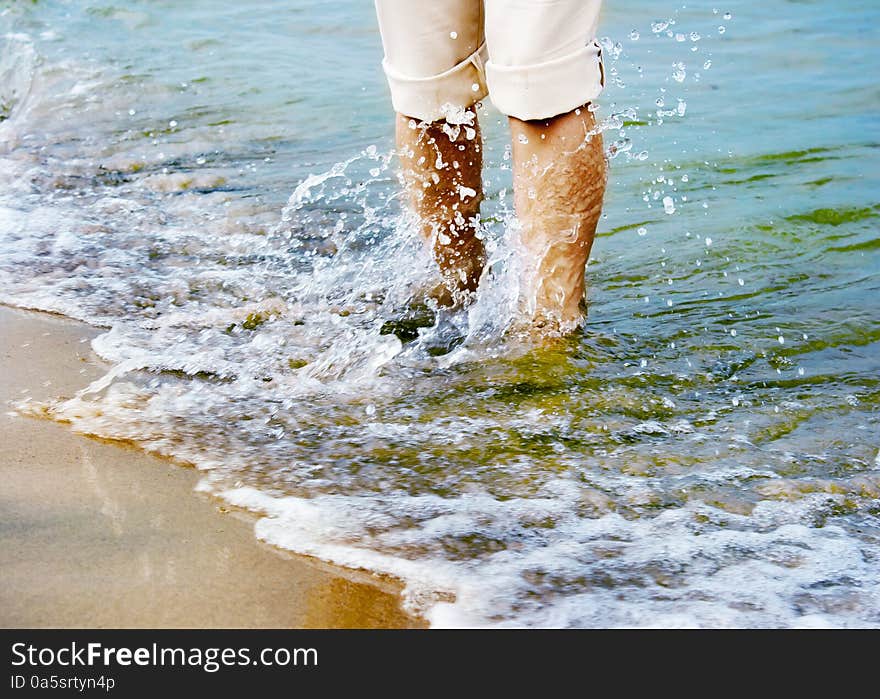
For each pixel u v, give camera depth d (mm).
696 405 2221
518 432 2092
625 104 4559
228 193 3695
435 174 2516
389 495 1855
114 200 3590
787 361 2422
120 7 6625
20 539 1674
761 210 3375
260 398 2221
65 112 4750
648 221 3320
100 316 2627
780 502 1862
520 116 2188
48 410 2127
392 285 2787
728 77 4969
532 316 2453
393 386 2285
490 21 2148
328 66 5418
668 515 1815
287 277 2914
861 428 2123
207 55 5637
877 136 4090
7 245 3121
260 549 1681
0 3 6586
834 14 6078
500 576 1634
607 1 6426
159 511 1777
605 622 1541
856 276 2910
